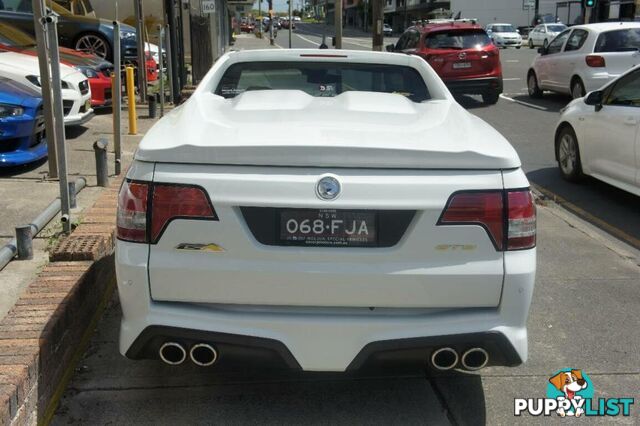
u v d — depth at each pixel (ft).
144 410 10.65
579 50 45.42
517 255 9.37
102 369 11.75
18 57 27.63
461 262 9.22
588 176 26.25
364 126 10.27
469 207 9.15
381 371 11.97
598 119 24.16
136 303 9.35
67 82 28.45
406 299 9.22
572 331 13.83
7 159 21.76
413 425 10.52
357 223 9.06
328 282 9.11
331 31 262.47
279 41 174.40
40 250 15.76
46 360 10.23
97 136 31.37
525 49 134.10
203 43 54.44
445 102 12.93
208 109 11.53
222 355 9.42
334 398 11.17
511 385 11.75
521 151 33.40
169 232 9.13
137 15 43.73
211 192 9.03
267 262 9.09
